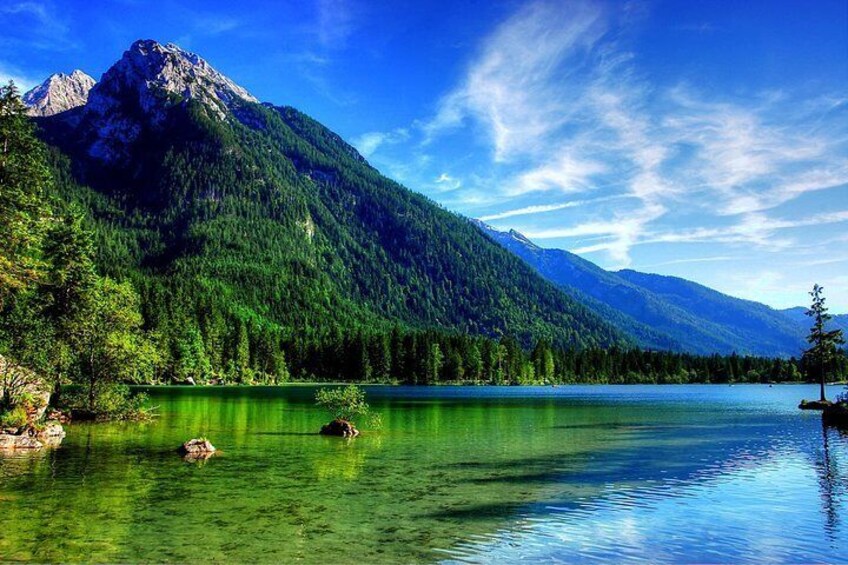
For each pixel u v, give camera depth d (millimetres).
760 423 61000
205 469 31078
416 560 17594
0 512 21859
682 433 51344
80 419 53406
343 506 23703
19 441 37562
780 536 20406
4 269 40250
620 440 45938
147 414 57406
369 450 39031
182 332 150250
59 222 54156
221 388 142125
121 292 56531
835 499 25734
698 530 21016
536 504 24469
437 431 51625
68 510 22281
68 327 52625
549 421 62594
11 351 47750
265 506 23438
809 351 91875
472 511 23250
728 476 30859
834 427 56750
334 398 52000
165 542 18688
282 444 41375
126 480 27875
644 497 25938
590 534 20406
